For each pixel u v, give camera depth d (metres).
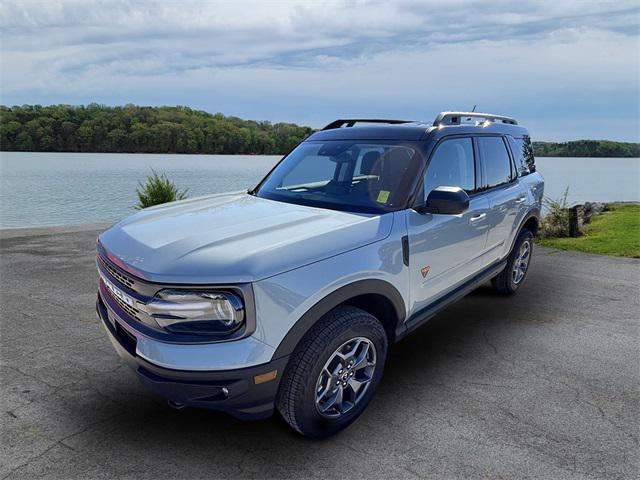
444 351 3.85
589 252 7.54
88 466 2.41
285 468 2.41
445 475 2.36
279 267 2.26
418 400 3.08
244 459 2.48
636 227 9.53
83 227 9.79
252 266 2.19
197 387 2.20
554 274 6.19
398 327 3.04
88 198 21.05
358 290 2.58
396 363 3.63
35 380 3.29
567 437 2.67
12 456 2.48
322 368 2.46
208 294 2.17
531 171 5.21
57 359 3.62
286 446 2.59
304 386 2.41
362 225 2.73
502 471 2.38
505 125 4.73
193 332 2.22
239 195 3.72
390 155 3.34
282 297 2.25
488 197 4.04
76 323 4.35
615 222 10.31
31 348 3.80
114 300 2.72
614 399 3.09
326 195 3.30
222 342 2.19
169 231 2.67
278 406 2.49
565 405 3.02
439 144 3.41
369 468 2.41
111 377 3.35
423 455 2.51
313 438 2.64
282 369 2.29
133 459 2.47
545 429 2.75
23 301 4.94
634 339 4.08
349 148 3.56
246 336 2.18
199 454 2.52
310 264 2.37
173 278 2.19
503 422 2.82
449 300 3.59
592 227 9.87
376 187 3.18
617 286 5.66
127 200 20.36
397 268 2.86
